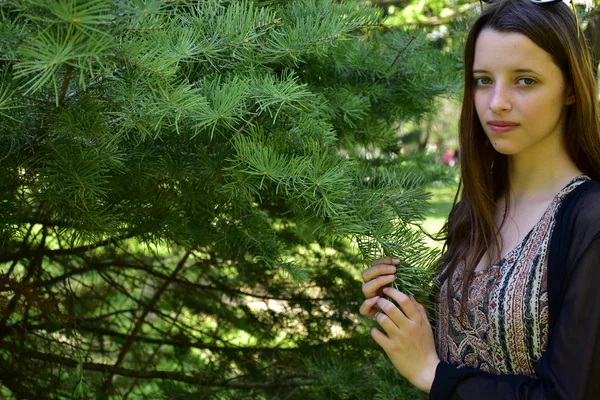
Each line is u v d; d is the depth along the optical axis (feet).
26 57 3.27
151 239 5.46
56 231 6.11
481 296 3.93
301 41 4.67
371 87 6.07
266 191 5.77
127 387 8.72
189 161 5.03
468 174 4.22
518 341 3.74
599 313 3.48
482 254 4.03
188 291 8.47
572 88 3.88
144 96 3.89
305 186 4.27
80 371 6.11
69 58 2.89
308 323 8.12
